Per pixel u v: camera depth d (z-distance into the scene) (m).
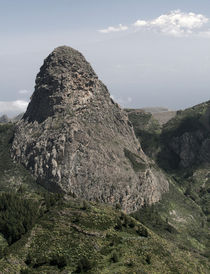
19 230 108.12
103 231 112.69
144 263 104.44
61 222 114.62
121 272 96.12
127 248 109.06
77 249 103.69
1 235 108.12
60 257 98.00
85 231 110.25
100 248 105.62
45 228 111.88
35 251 101.88
